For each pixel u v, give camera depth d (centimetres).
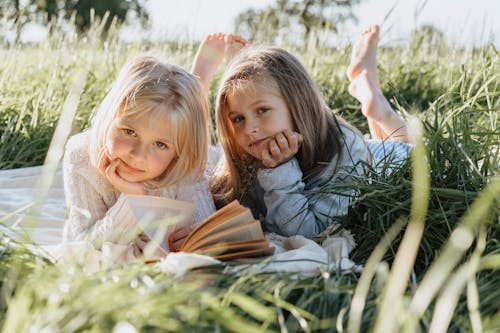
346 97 407
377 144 246
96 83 359
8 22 407
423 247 142
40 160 280
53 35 443
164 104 165
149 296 101
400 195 161
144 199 158
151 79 167
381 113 263
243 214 149
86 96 335
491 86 269
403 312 95
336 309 111
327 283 116
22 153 275
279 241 170
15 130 279
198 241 146
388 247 148
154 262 135
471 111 175
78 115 309
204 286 118
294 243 160
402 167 167
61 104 318
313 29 480
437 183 161
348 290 115
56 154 99
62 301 103
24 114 291
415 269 144
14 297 111
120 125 164
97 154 171
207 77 275
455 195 150
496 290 118
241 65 190
